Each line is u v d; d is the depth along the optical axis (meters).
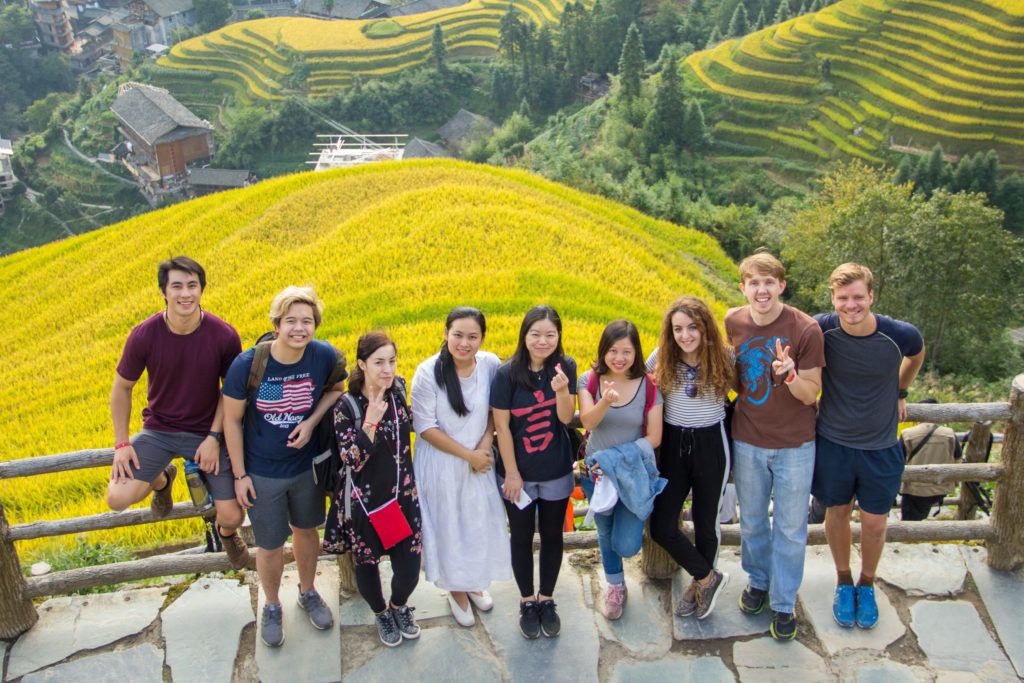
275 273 21.16
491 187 27.22
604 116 80.44
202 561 5.45
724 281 27.91
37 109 119.56
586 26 104.50
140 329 4.70
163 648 5.10
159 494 5.20
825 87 76.81
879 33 77.50
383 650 5.08
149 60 126.19
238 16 146.62
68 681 4.86
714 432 4.90
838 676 4.86
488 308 18.14
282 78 115.44
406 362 14.87
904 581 5.54
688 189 69.19
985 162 61.97
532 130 93.62
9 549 5.05
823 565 5.71
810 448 4.88
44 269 24.77
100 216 97.00
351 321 17.77
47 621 5.29
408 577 4.91
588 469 4.99
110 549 8.21
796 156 73.94
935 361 32.78
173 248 24.67
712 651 5.06
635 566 5.77
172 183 96.19
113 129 105.06
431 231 22.44
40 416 16.03
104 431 14.88
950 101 69.19
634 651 5.07
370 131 106.56
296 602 5.45
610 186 37.59
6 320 22.11
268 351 4.60
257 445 4.71
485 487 5.04
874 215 32.88
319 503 4.96
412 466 4.84
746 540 5.16
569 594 5.51
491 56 119.56
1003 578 5.53
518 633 5.21
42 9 136.75
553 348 4.71
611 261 21.78
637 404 4.86
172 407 4.84
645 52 107.25
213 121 113.50
